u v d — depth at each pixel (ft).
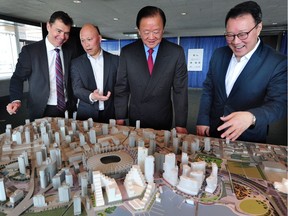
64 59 4.83
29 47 4.64
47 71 4.63
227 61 3.54
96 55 4.63
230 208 1.74
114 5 11.26
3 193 1.82
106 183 1.91
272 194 1.91
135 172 2.00
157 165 2.27
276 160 2.49
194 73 21.95
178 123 4.01
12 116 11.13
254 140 3.41
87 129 3.40
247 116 2.52
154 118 4.23
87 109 4.76
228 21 2.86
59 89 4.78
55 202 1.82
